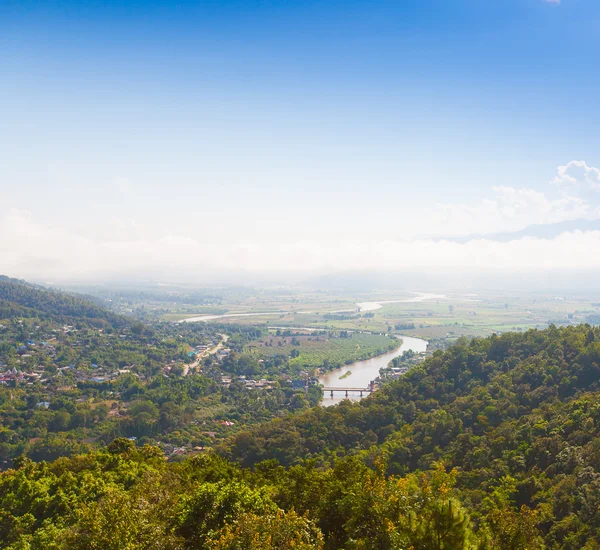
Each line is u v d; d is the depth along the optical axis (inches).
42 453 5654.5
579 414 3604.8
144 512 1665.8
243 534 1477.6
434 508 1395.2
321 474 2554.1
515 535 1663.4
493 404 4726.9
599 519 2502.5
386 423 5241.1
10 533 2716.5
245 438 5191.9
